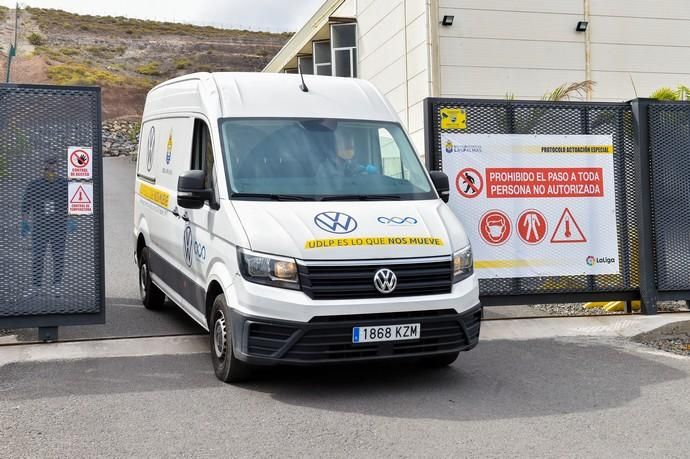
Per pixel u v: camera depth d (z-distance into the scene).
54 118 7.79
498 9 19.17
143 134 10.22
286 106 7.37
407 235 6.29
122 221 19.67
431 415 5.67
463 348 6.35
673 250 9.44
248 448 4.95
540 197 9.21
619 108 9.42
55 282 7.82
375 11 23.59
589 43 19.55
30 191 7.74
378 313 6.01
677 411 5.79
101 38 103.75
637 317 9.21
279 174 6.80
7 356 7.42
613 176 9.41
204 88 7.67
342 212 6.46
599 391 6.35
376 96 7.89
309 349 5.91
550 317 9.27
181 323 9.05
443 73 19.03
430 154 8.95
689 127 9.45
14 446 4.98
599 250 9.37
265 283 6.02
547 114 9.22
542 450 4.93
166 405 5.91
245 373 6.44
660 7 19.84
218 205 6.72
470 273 6.54
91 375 6.80
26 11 109.50
